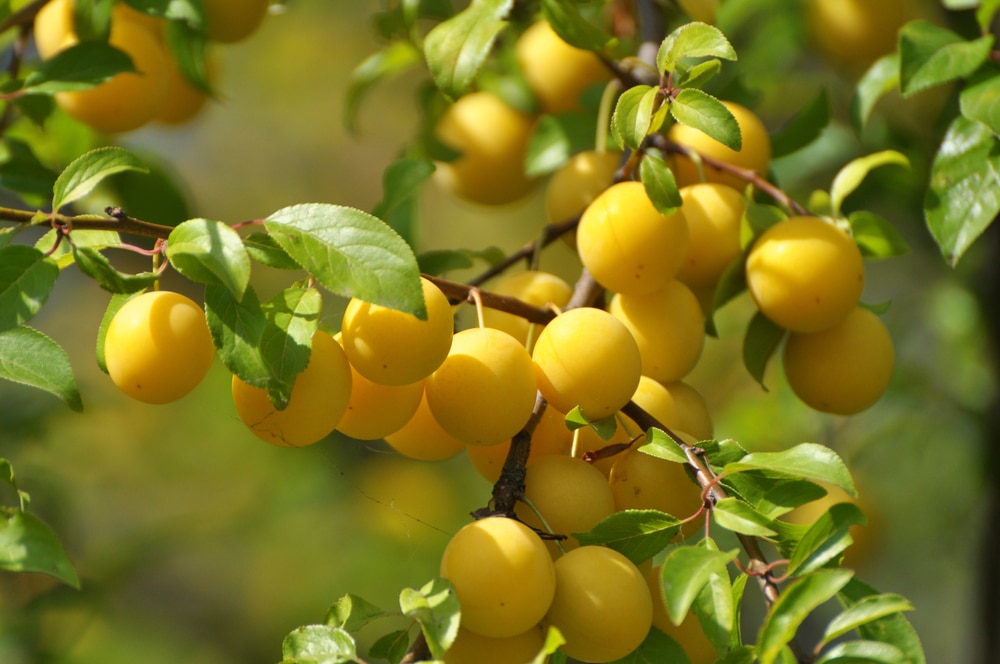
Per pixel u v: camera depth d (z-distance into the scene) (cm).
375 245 72
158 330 74
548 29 95
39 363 74
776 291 80
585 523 75
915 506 120
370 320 73
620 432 78
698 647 76
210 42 92
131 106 89
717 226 82
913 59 83
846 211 99
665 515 73
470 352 75
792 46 106
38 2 90
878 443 112
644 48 90
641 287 79
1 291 73
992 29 97
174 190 94
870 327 82
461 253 87
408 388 75
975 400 109
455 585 72
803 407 114
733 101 91
